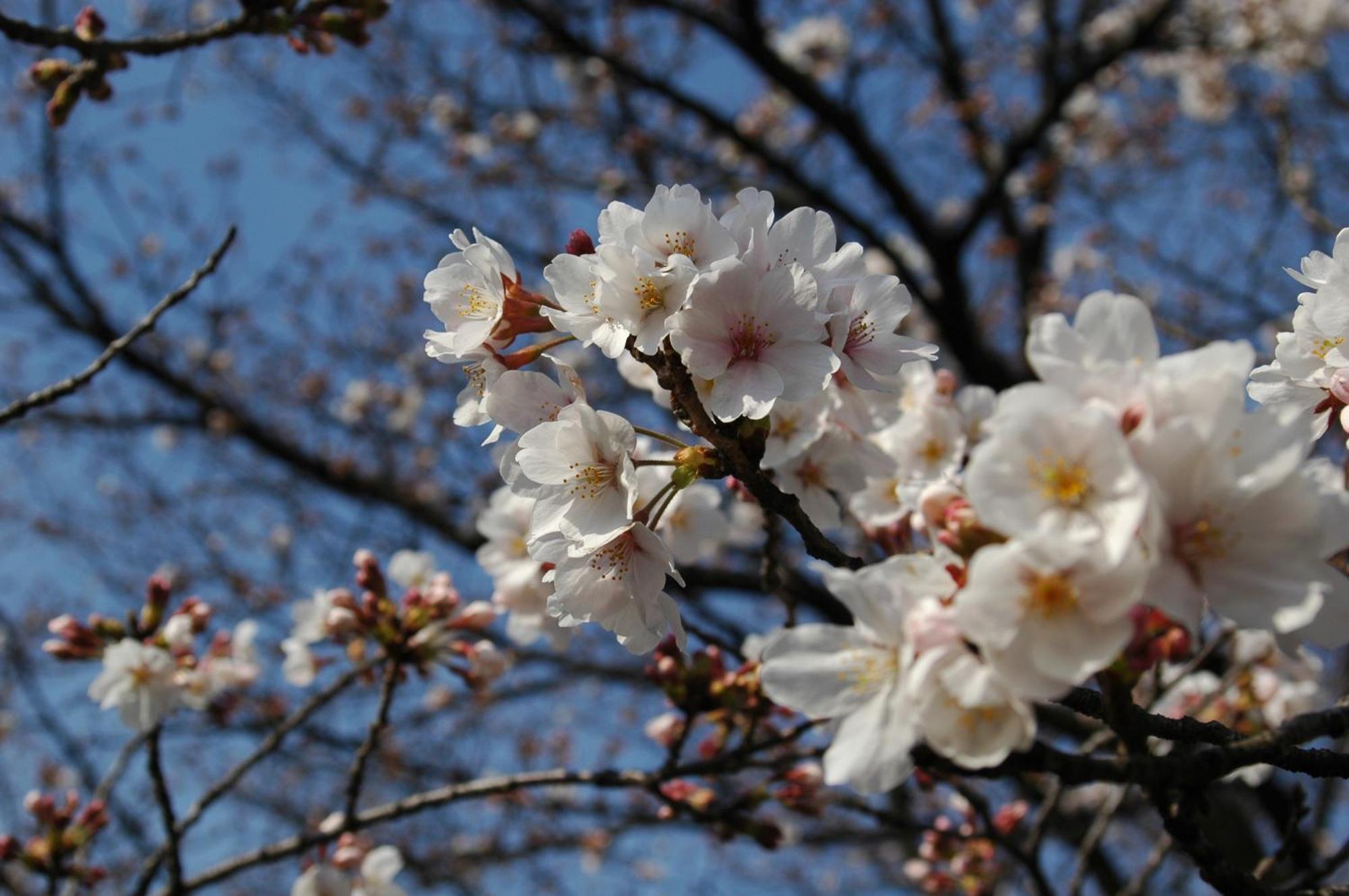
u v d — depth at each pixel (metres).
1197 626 1.52
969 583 1.52
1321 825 7.29
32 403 3.46
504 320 2.49
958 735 1.60
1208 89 11.88
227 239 3.63
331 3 4.18
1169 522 1.57
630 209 2.38
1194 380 1.58
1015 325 13.52
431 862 9.98
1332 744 6.32
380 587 4.14
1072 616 1.54
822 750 3.60
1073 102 12.70
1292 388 2.46
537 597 3.99
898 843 10.15
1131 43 11.04
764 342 2.31
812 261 2.40
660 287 2.28
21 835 10.23
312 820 11.02
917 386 3.59
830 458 3.28
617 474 2.32
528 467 2.28
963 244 11.16
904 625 1.70
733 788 5.03
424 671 4.18
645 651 2.39
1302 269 2.55
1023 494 1.54
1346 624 1.73
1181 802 1.82
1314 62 10.89
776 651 1.83
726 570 9.96
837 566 2.21
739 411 2.23
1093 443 1.54
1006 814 4.95
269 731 9.11
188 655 4.44
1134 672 1.69
